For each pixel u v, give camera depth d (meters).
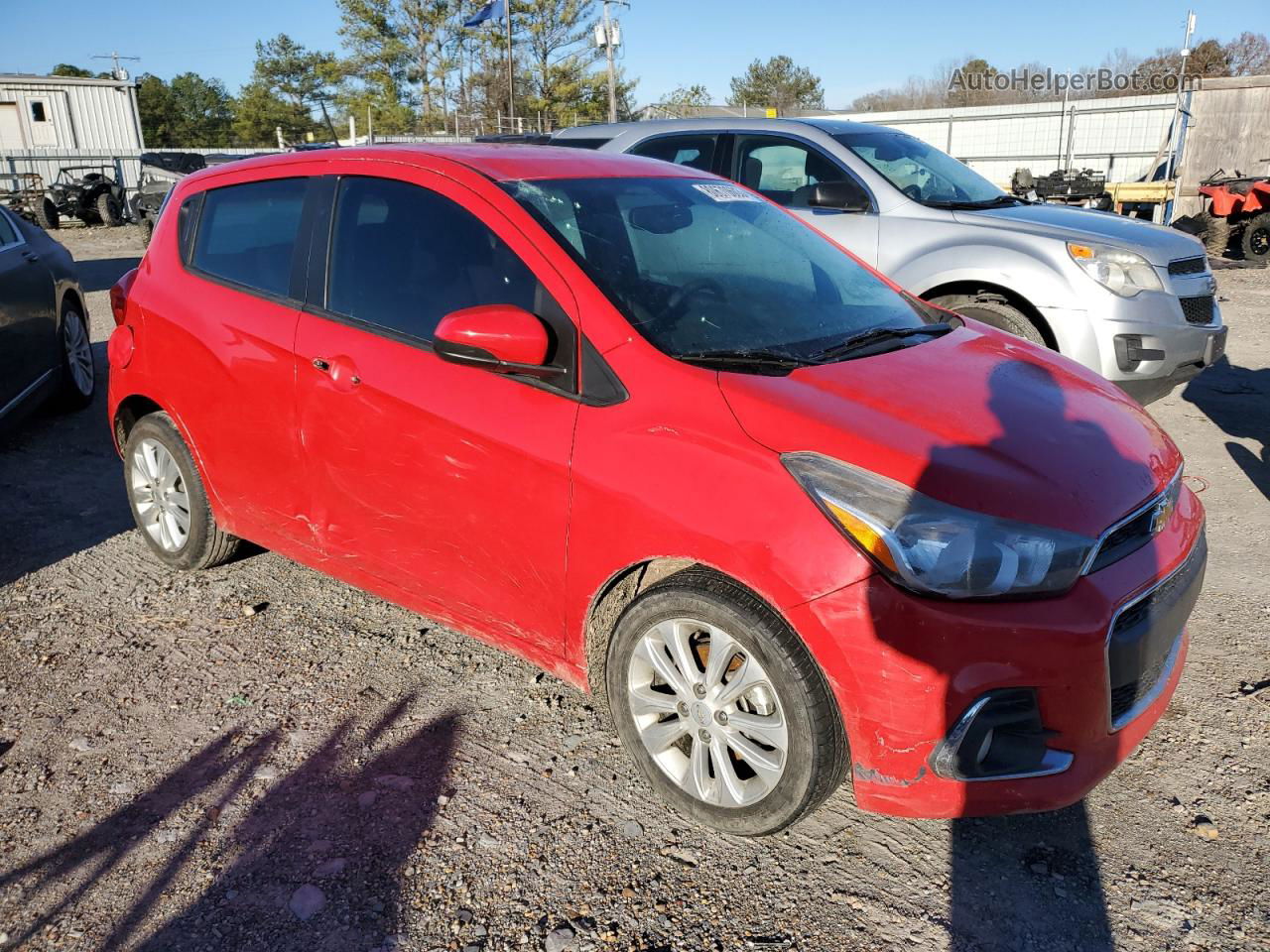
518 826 2.68
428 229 3.17
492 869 2.52
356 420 3.18
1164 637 2.51
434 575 3.14
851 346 3.02
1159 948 2.28
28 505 5.12
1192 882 2.48
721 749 2.57
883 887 2.47
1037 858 2.57
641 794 2.81
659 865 2.54
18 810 2.74
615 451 2.60
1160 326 5.38
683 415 2.54
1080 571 2.31
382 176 3.34
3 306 5.45
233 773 2.91
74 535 4.71
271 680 3.42
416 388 3.02
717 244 3.35
